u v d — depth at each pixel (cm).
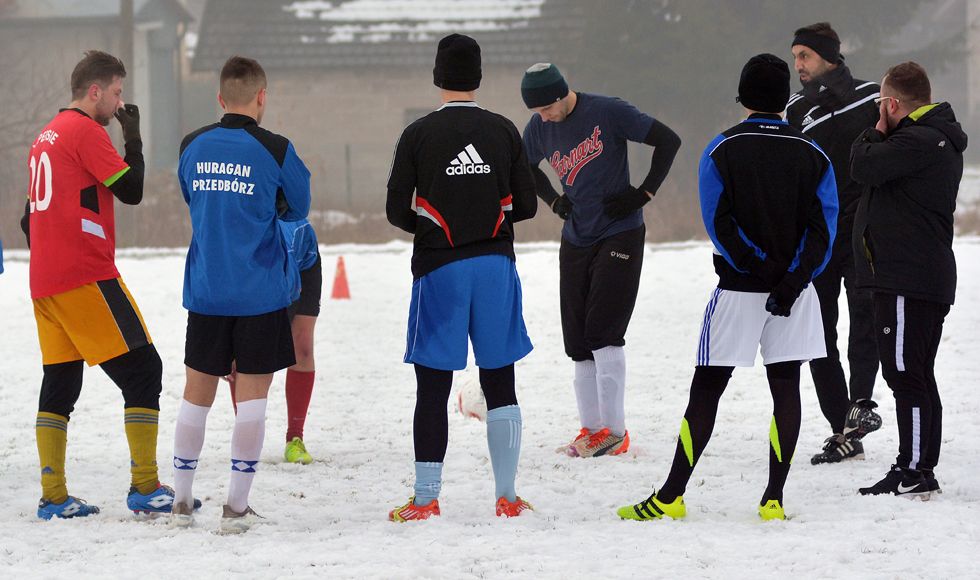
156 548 1227
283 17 9488
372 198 9112
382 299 4066
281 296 1364
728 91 8494
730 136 1342
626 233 1783
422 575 1100
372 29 9400
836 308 1734
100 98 1458
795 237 1338
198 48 9362
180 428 1361
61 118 1431
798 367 1377
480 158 1368
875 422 1672
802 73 1773
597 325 1767
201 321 1355
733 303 1345
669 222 6931
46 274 1396
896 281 1480
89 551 1224
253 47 9306
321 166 8475
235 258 1327
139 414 1420
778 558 1153
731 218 1338
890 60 8881
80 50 9544
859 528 1274
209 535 1290
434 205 1372
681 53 8400
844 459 1702
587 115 1756
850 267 1727
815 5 8512
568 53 8869
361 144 9206
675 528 1290
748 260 1317
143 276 4694
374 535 1269
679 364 2697
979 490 1469
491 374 1409
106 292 1408
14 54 9431
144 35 9625
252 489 1565
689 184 8600
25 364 2795
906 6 8694
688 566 1129
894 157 1453
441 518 1345
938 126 1475
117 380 1431
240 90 1368
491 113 1411
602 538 1241
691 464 1355
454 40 1387
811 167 1338
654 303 3831
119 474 1669
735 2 8788
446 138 1370
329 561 1152
